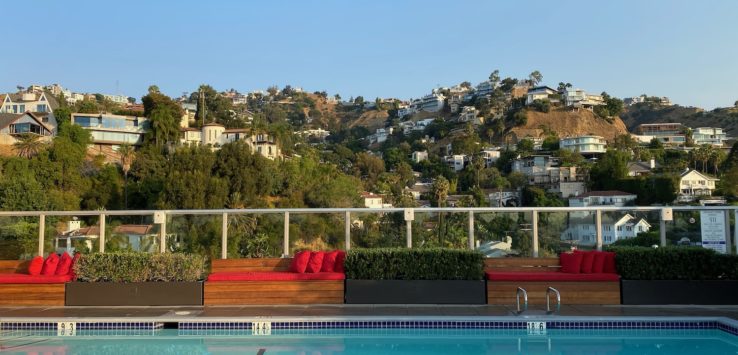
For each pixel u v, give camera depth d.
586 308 6.45
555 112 126.69
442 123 134.75
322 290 6.87
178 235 7.82
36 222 7.88
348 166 104.81
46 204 36.00
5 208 33.97
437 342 5.37
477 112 133.88
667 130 127.62
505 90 153.25
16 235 7.84
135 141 62.09
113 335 5.66
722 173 79.50
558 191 84.12
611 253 7.02
